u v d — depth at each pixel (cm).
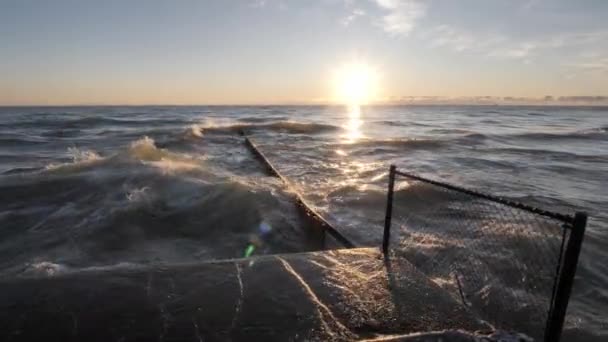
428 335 259
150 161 1265
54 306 300
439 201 995
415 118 8912
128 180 999
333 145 2562
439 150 2416
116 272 368
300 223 782
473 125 5850
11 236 678
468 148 2544
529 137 3503
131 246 658
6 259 593
